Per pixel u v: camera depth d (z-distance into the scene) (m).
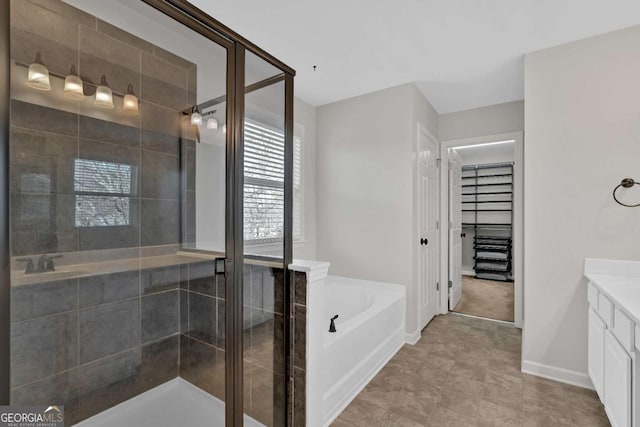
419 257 3.07
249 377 1.52
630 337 1.38
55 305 1.34
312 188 3.54
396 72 2.70
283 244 1.65
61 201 1.32
